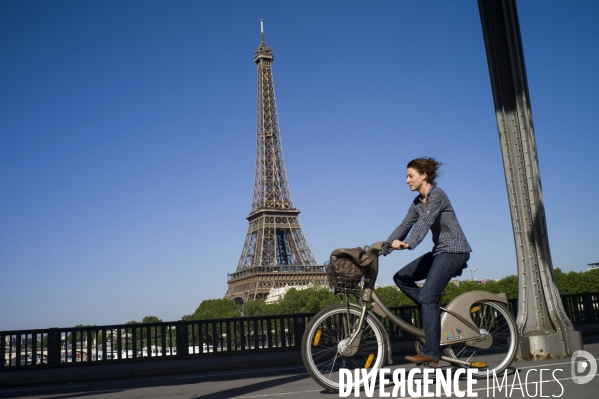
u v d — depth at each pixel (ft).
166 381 47.60
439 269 26.68
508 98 43.27
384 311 27.09
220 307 628.28
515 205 42.34
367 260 26.40
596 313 89.51
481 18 44.11
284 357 64.03
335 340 28.22
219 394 33.09
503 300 29.01
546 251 41.65
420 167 27.22
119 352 72.49
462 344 27.68
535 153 42.78
